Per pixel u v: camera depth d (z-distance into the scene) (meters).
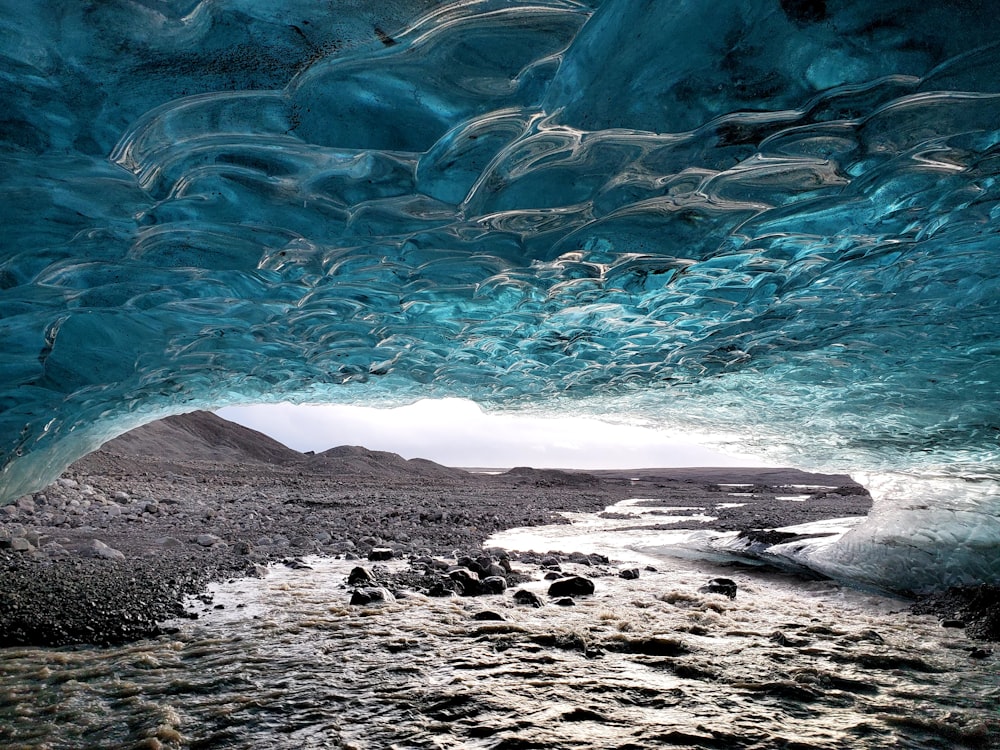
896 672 3.14
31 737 2.29
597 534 8.67
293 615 3.96
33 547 5.08
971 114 2.54
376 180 3.04
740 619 4.10
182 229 3.20
